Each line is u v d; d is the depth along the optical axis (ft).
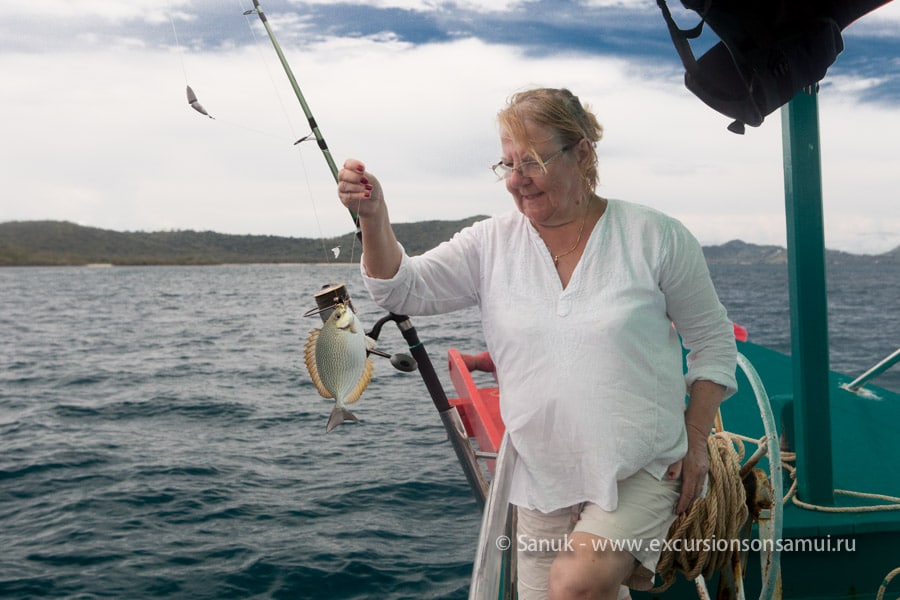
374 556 17.81
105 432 35.01
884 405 13.87
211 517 21.11
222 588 16.22
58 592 16.14
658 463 6.10
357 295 103.14
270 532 19.72
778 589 7.91
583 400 5.96
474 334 75.97
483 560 5.64
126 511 21.77
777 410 10.81
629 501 6.00
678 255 6.22
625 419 5.92
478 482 7.18
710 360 6.59
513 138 6.01
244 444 31.42
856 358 60.34
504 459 6.26
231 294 222.48
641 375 6.02
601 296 6.08
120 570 17.29
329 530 19.79
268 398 45.39
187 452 29.86
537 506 6.31
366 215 6.20
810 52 7.02
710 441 7.21
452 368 14.89
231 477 25.54
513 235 6.59
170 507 22.12
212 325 116.16
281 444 31.24
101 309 163.02
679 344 6.57
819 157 9.59
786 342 75.36
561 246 6.36
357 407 38.91
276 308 159.22
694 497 6.44
